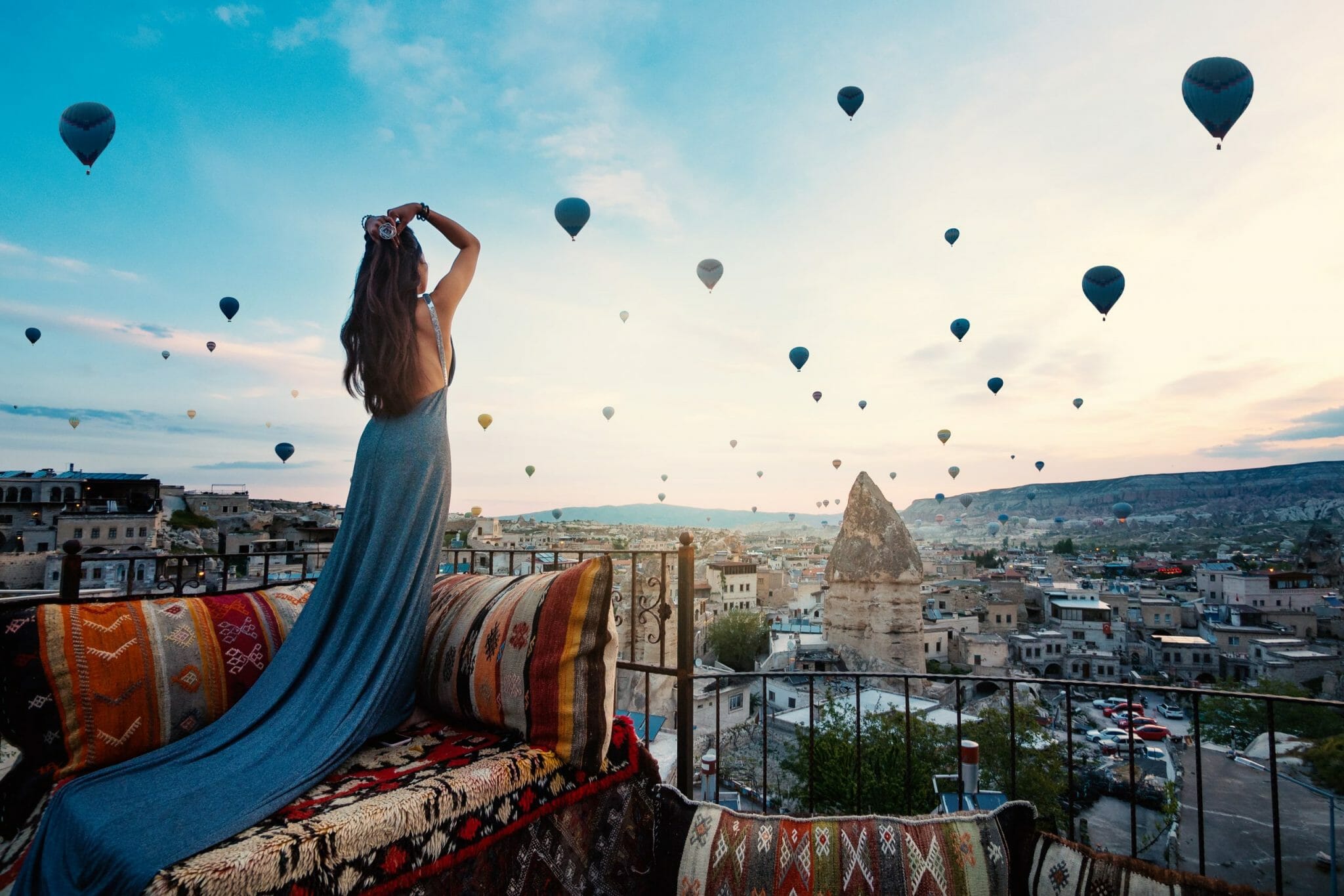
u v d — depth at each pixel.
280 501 60.84
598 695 2.05
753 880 2.13
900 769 15.78
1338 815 17.69
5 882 1.62
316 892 1.37
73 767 1.79
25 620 1.86
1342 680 53.66
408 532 2.16
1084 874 2.04
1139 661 70.06
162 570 3.71
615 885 2.14
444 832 1.64
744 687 31.27
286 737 1.83
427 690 2.29
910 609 42.25
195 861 1.27
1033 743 20.08
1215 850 16.11
